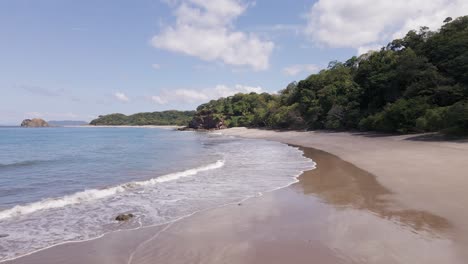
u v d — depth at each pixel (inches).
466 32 1588.3
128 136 2780.5
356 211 335.9
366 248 235.0
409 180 466.9
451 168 519.8
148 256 239.1
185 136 2765.7
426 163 597.6
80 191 484.1
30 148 1400.1
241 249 245.3
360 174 570.6
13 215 354.6
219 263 222.1
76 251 253.8
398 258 215.3
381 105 1831.9
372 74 2003.0
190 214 350.3
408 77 1600.6
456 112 968.9
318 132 2038.6
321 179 547.8
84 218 343.0
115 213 361.7
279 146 1413.6
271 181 542.0
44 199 432.1
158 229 302.0
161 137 2568.9
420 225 279.0
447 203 335.9
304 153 1044.5
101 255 244.8
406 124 1314.0
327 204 373.7
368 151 934.4
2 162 858.8
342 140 1400.1
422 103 1315.2
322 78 2669.8
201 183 532.1
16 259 240.2
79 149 1322.6
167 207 383.2
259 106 4345.5
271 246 248.7
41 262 235.0
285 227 294.2
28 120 7755.9
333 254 228.2
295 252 235.5
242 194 447.2
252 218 327.9
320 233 273.1
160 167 737.0
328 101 2188.7
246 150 1207.6
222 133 3277.6
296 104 2669.8
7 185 538.0
